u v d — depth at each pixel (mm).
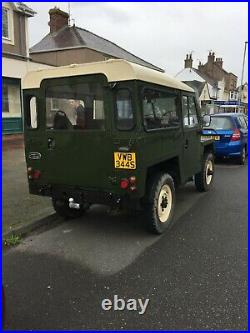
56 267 4012
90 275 3818
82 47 21922
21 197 6520
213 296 3377
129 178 4270
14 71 15805
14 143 14055
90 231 5180
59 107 4656
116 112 4234
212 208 6344
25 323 3000
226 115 11477
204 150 7637
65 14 24781
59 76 4582
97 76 4297
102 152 4395
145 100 4355
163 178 4969
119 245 4641
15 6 15922
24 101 4961
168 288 3529
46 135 4809
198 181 7414
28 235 4992
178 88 5578
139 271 3896
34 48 23828
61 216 5637
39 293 3459
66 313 3141
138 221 5633
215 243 4691
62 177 4789
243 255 4305
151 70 4746
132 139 4180
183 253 4371
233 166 11164
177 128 5535
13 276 3791
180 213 6031
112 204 4465
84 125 4496
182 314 3107
